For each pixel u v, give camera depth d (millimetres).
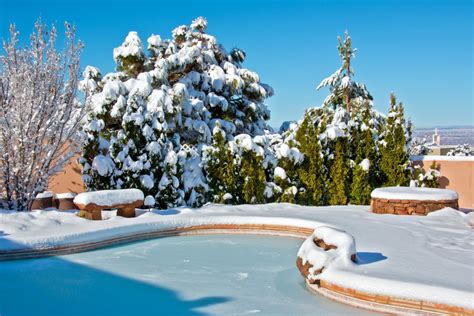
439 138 35062
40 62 11133
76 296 6117
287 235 9719
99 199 9680
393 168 13867
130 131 12734
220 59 21156
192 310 5523
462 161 13742
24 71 10984
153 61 18688
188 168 13359
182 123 15828
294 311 5324
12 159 10820
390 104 14305
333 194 13547
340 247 6039
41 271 7250
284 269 7363
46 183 11359
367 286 5137
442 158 14195
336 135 13625
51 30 11430
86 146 12711
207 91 19109
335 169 13672
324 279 5699
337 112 17578
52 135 11297
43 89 11039
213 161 13000
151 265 7617
